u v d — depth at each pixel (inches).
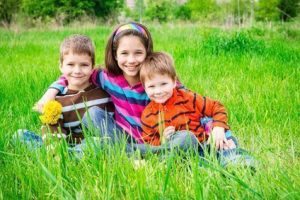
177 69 254.1
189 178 99.0
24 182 99.8
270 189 90.5
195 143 122.3
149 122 135.6
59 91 144.7
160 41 455.5
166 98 131.6
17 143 119.3
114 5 1246.9
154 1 1243.2
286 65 264.8
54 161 107.1
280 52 313.1
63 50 137.6
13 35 608.1
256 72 241.9
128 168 101.9
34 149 117.3
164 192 89.2
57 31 706.8
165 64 129.4
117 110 144.1
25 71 255.4
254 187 92.7
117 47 138.6
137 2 1263.5
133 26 139.7
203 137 133.8
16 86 209.6
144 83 132.4
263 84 208.8
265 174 97.4
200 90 198.1
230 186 92.4
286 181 91.5
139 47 137.1
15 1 964.0
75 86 143.9
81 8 1154.0
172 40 463.8
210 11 1050.7
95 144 113.3
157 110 134.9
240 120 156.0
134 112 142.1
